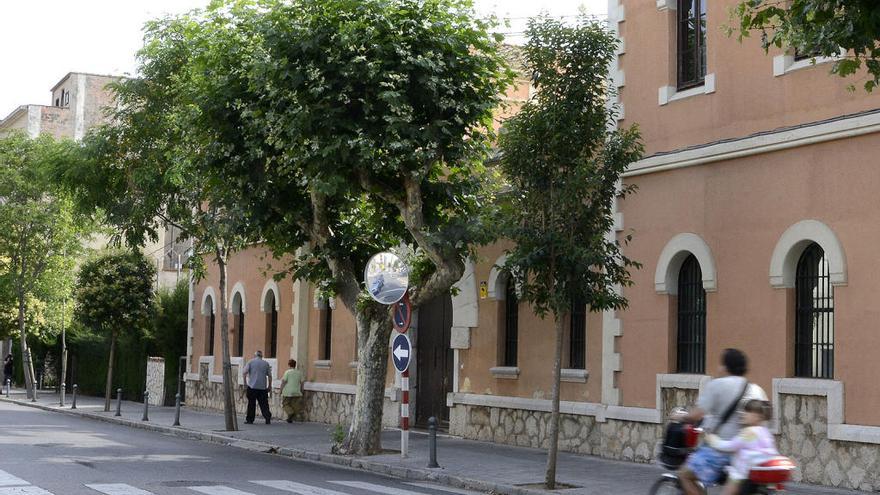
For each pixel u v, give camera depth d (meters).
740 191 15.71
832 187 14.30
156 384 37.88
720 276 15.96
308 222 19.08
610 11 18.42
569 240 13.96
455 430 22.27
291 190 18.83
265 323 31.20
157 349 39.75
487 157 18.19
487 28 16.89
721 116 16.14
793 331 14.88
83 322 33.81
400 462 17.02
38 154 41.19
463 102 16.48
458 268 17.53
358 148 16.14
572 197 13.77
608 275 14.28
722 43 16.19
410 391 24.45
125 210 25.77
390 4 16.12
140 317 34.03
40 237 42.62
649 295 17.33
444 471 15.80
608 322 18.11
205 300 35.94
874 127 13.66
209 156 18.25
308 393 28.36
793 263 14.95
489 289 21.50
